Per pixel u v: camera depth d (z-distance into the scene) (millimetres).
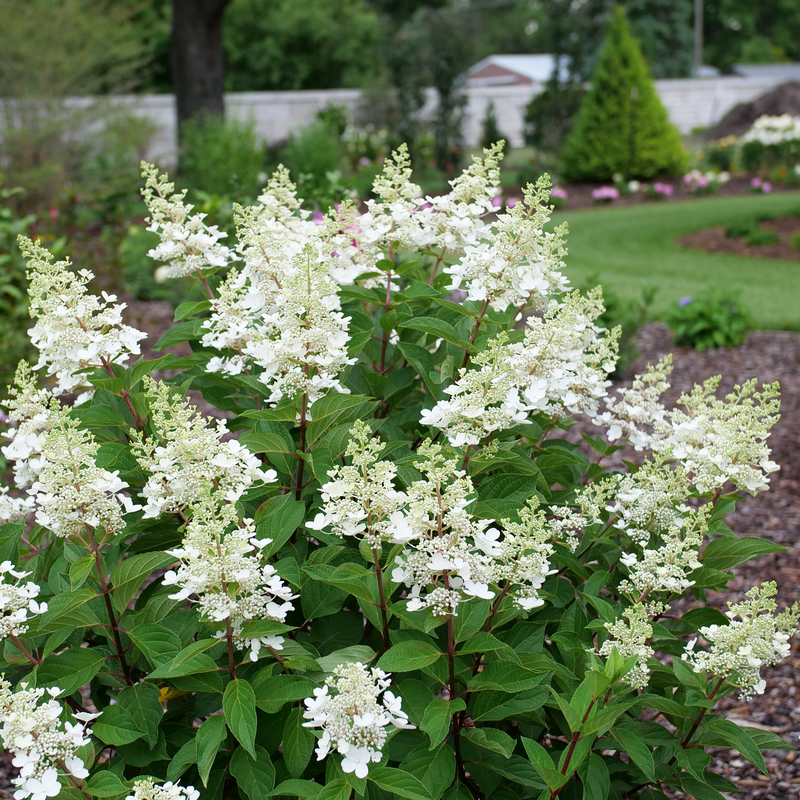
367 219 1773
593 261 7656
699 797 1512
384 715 1232
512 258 1642
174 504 1422
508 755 1331
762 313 5453
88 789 1273
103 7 9945
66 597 1370
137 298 5645
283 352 1512
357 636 1522
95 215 7879
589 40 13281
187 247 1777
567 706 1309
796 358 4488
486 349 1639
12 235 4254
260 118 15195
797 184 12047
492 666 1373
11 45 8414
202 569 1281
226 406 1794
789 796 1959
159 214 1767
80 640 1529
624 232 9125
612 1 13125
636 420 1787
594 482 1784
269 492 1584
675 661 1438
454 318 1798
